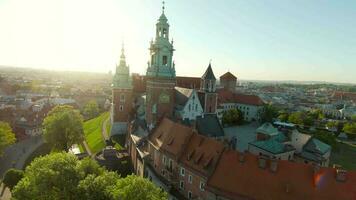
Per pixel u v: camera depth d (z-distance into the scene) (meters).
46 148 115.94
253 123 167.62
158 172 69.12
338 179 43.69
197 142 59.97
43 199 48.06
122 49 110.56
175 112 99.44
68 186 48.78
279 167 46.81
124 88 110.12
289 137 96.06
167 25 95.75
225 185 48.66
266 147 83.12
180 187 60.62
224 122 157.50
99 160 81.75
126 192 41.59
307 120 160.88
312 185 44.25
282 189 44.94
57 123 90.75
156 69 95.31
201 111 100.75
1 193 73.44
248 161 49.25
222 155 52.16
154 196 42.03
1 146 91.00
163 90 95.50
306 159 85.00
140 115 105.12
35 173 50.12
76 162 54.62
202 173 53.31
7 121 138.00
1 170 90.69
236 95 181.62
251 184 46.91
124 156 89.06
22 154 107.25
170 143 65.88
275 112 172.12
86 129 135.88
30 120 141.38
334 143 114.75
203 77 113.19
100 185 47.62
